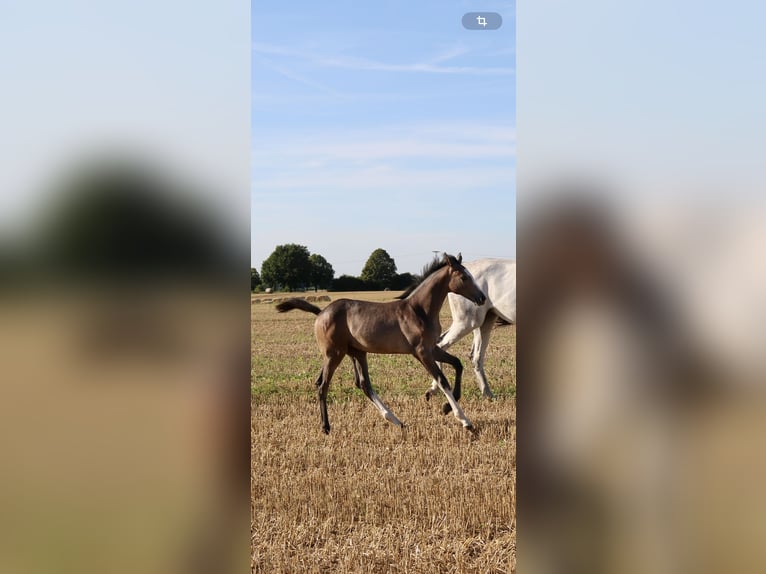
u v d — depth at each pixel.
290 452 6.66
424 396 8.83
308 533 4.94
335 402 8.75
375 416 8.10
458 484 5.73
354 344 7.93
